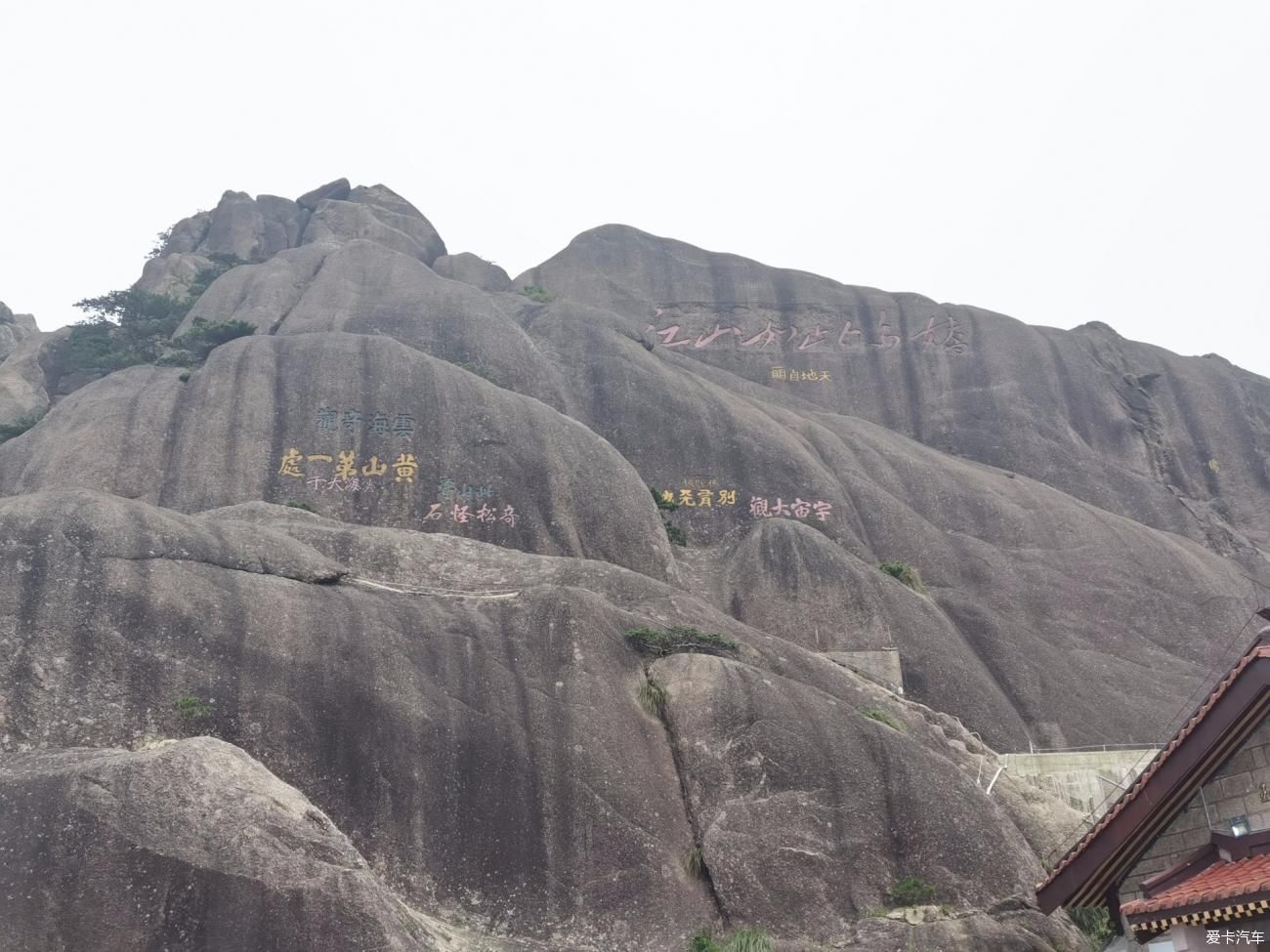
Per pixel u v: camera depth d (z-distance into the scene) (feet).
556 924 92.53
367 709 99.81
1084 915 95.86
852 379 216.95
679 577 152.66
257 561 110.01
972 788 104.12
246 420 156.97
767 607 148.97
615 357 188.96
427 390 162.20
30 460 153.99
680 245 233.14
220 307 194.08
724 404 185.06
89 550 103.50
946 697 141.59
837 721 106.83
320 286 195.72
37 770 84.64
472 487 152.76
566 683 106.11
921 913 93.76
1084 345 222.28
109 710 95.14
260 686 98.99
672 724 106.52
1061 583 169.89
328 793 94.79
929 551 171.32
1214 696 67.77
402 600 111.86
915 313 223.71
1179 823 70.33
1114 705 151.02
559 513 151.53
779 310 224.74
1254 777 67.51
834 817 99.45
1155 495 197.88
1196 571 173.47
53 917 77.00
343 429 158.20
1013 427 206.08
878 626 145.38
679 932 92.73
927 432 209.46
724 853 96.48
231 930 77.66
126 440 153.69
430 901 91.76
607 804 98.89
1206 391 220.64
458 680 104.63
